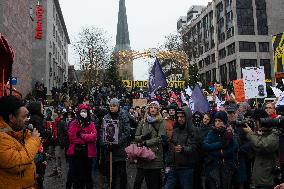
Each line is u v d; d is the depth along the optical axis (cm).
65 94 3156
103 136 769
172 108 953
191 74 4381
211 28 7581
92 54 4641
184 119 700
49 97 3512
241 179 769
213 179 664
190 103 1084
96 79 4666
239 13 6538
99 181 1037
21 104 391
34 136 406
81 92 3406
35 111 679
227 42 6812
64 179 1070
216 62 7231
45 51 4562
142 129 762
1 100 388
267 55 6506
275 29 6506
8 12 2284
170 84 4175
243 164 772
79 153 780
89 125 789
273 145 597
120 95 3362
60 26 6550
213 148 666
